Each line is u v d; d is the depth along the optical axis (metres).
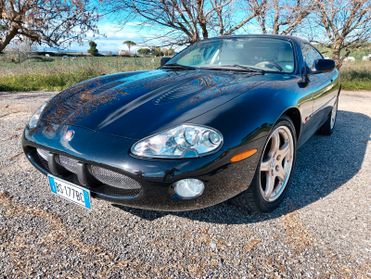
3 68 9.70
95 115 1.83
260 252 1.70
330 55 9.99
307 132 2.67
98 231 1.86
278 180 2.19
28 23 8.76
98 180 1.74
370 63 12.80
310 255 1.67
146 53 10.10
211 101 1.80
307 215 2.06
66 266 1.57
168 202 1.58
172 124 1.63
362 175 2.71
